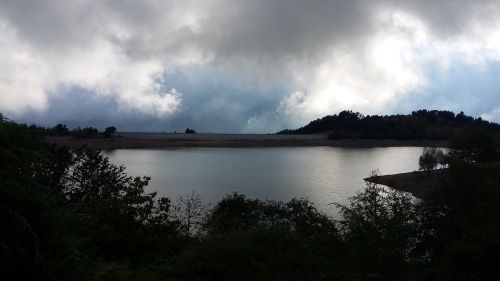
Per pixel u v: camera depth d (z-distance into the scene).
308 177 94.12
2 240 4.62
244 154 179.38
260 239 10.98
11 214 4.67
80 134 184.12
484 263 9.30
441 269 9.67
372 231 10.59
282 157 162.50
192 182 81.25
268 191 69.12
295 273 9.72
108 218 13.38
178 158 148.62
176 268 9.58
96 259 10.20
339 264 10.07
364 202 11.84
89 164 25.61
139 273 9.42
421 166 87.25
